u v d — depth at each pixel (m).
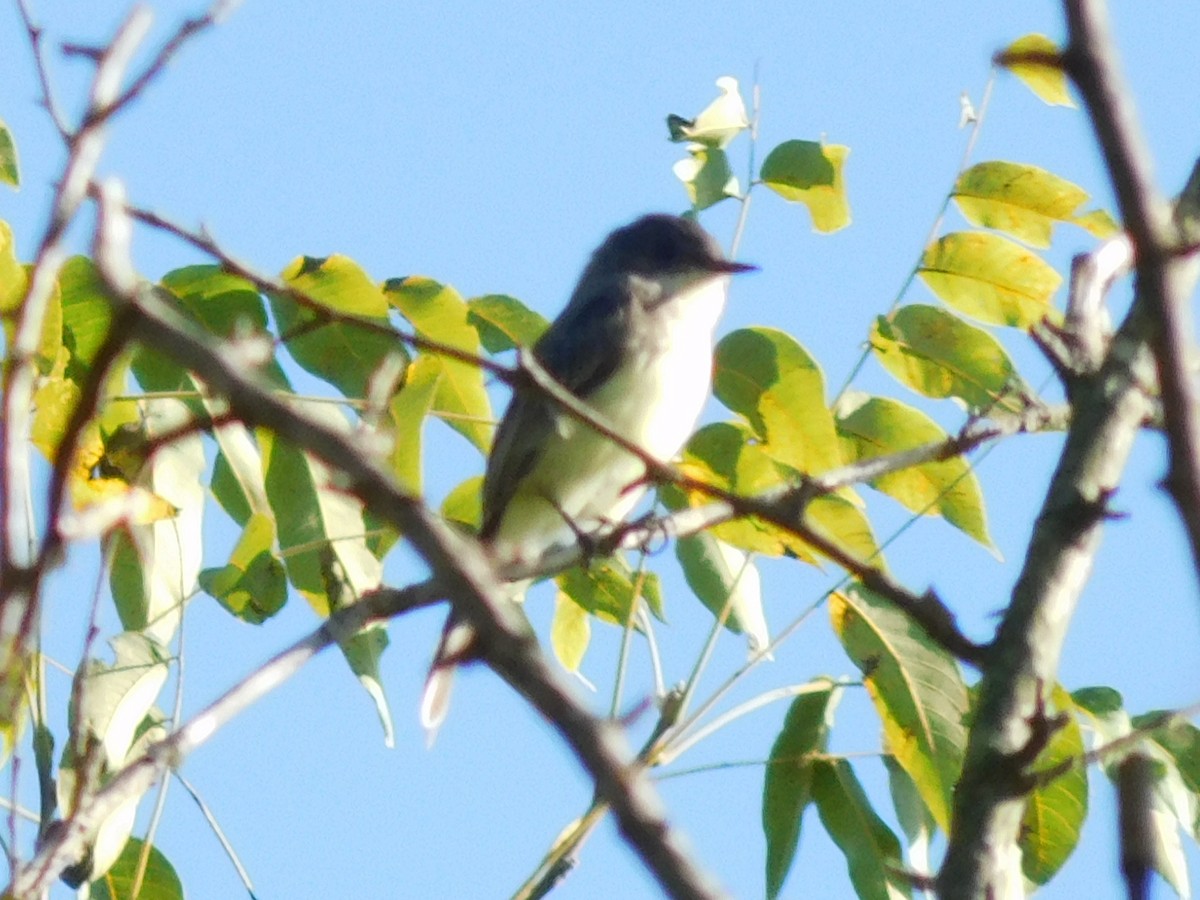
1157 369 3.52
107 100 3.84
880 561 8.50
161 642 7.62
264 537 8.10
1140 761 3.80
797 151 9.10
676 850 2.96
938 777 8.22
